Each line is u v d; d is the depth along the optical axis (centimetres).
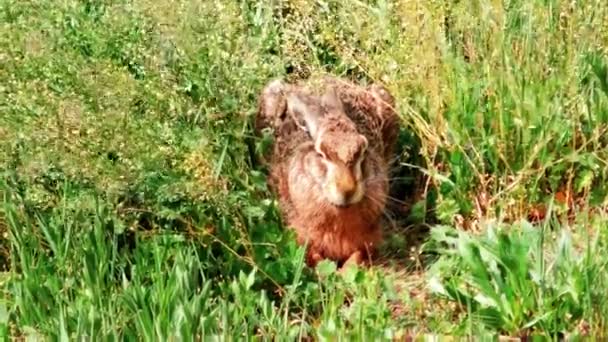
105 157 125
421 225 142
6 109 126
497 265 122
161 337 112
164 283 120
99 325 113
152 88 133
